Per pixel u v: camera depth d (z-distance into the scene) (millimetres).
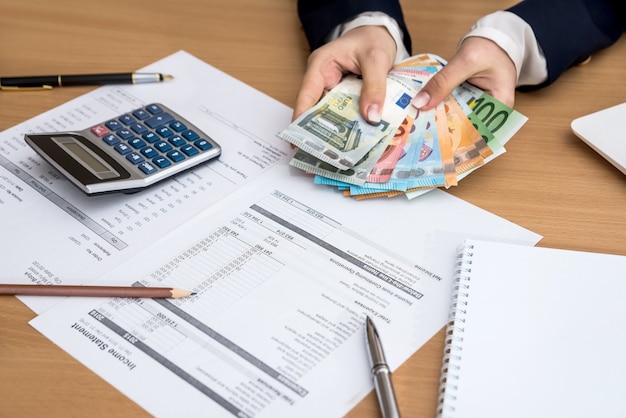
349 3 871
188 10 990
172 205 696
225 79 874
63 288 598
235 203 699
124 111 819
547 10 850
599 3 882
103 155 712
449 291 613
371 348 544
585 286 600
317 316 586
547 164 755
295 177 733
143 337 568
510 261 621
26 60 894
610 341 558
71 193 708
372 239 661
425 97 763
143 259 638
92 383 536
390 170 714
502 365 540
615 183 736
